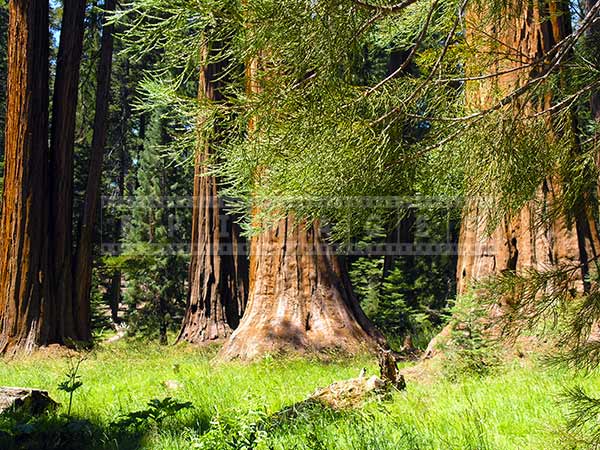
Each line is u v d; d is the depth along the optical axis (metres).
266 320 13.38
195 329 20.50
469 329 8.62
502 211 3.83
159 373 11.69
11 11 17.58
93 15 23.16
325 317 13.42
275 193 3.49
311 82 3.05
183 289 31.11
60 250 17.98
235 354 13.12
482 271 9.48
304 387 9.06
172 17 2.91
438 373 8.57
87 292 18.78
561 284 3.56
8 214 17.08
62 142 18.30
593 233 8.96
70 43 18.58
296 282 13.60
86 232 19.08
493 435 5.04
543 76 3.61
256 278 13.84
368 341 13.48
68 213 18.36
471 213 4.28
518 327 3.70
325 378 10.02
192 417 6.75
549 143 3.69
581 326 3.45
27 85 17.34
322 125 3.14
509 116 3.60
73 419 6.56
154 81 3.22
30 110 17.34
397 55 14.19
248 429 4.90
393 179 3.45
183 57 3.11
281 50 2.94
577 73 3.89
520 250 9.29
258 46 2.90
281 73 3.02
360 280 22.42
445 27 3.88
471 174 3.67
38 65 17.52
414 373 8.95
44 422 6.27
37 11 17.58
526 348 8.22
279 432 5.61
